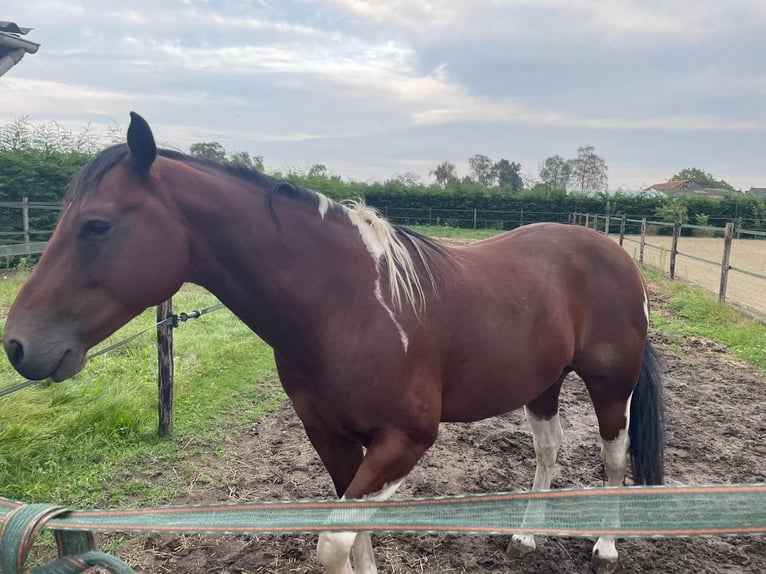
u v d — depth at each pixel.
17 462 3.40
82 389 4.39
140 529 1.25
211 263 1.78
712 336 7.00
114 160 1.65
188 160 1.85
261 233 1.78
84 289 1.60
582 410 4.74
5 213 11.46
